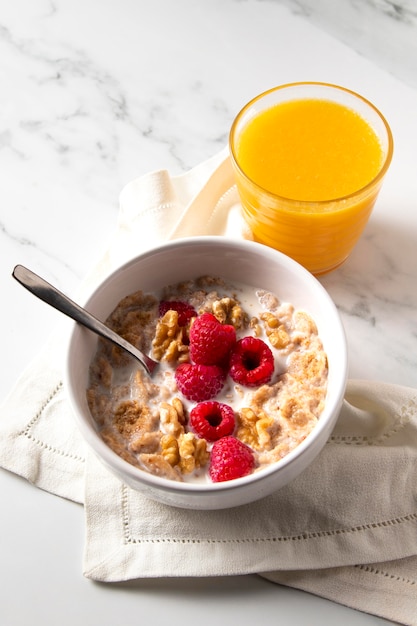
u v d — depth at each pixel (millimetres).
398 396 610
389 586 583
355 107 654
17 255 697
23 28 796
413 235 682
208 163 712
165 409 573
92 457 607
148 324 610
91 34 790
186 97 755
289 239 646
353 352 647
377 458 595
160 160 731
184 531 593
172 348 591
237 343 587
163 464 554
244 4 792
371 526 593
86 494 600
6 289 684
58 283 687
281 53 767
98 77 770
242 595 584
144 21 793
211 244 604
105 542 595
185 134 740
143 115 750
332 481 593
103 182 725
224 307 610
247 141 658
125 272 599
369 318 658
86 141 742
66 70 775
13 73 776
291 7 786
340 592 582
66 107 758
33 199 719
